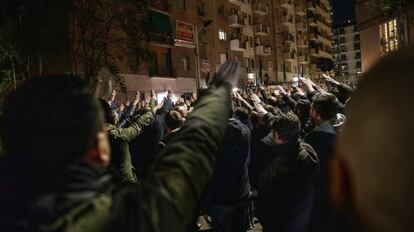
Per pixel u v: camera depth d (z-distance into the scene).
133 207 0.95
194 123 1.22
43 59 14.05
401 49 0.70
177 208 1.00
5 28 13.20
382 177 0.66
